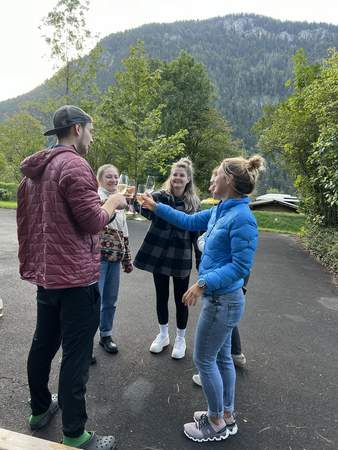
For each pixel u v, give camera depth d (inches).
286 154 490.9
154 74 676.7
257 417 101.0
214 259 86.7
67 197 74.7
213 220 90.9
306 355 140.1
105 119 682.8
